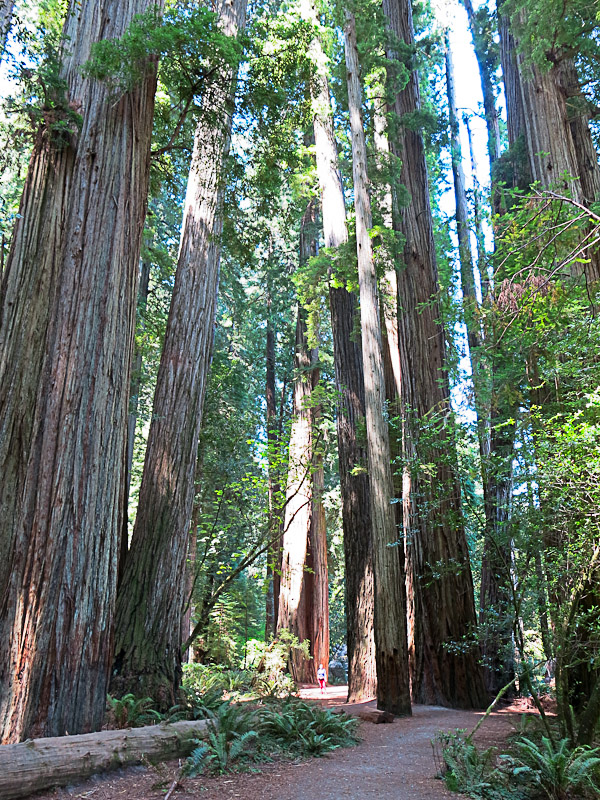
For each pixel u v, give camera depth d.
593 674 7.21
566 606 6.00
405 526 12.46
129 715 7.32
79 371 6.71
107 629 6.57
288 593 20.50
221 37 7.11
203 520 15.76
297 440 20.83
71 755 5.24
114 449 6.94
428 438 9.51
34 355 8.09
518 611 6.36
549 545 6.21
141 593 8.95
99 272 7.01
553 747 5.76
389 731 8.59
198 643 17.89
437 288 14.16
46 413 6.60
